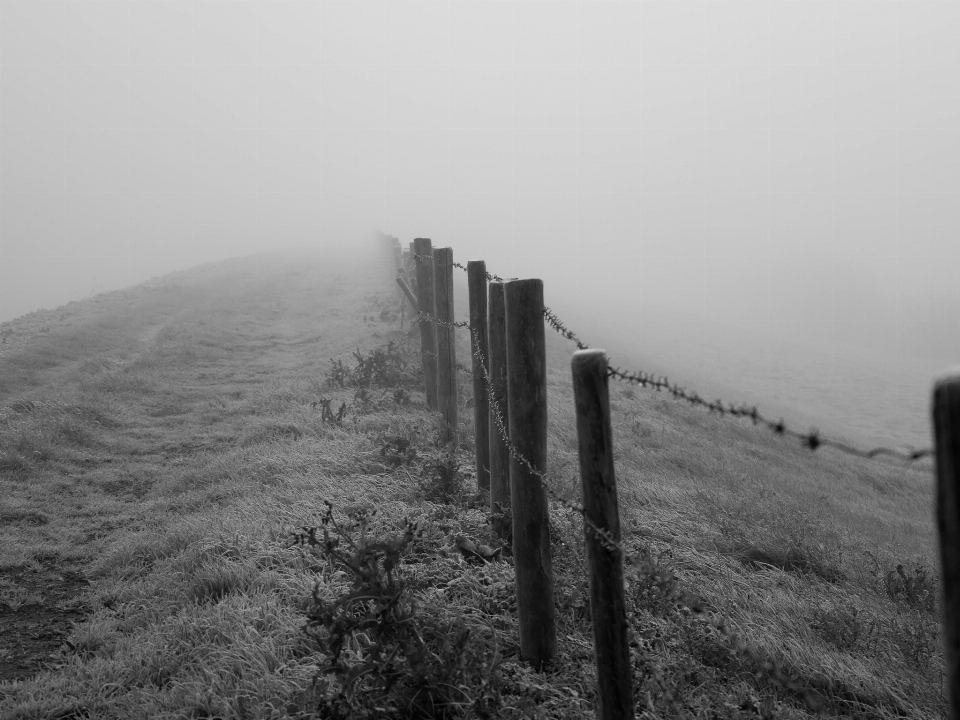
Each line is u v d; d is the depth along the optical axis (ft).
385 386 35.09
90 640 14.94
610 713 10.02
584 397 9.60
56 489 25.02
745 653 13.23
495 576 16.20
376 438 26.37
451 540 17.99
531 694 12.13
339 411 29.30
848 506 35.45
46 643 15.25
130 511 23.24
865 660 14.92
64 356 48.29
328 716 11.23
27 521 22.20
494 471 18.62
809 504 31.27
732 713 11.84
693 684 12.84
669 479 29.71
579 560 16.72
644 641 13.87
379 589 11.74
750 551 21.54
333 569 16.44
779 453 46.96
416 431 27.12
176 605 15.93
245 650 13.26
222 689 12.41
